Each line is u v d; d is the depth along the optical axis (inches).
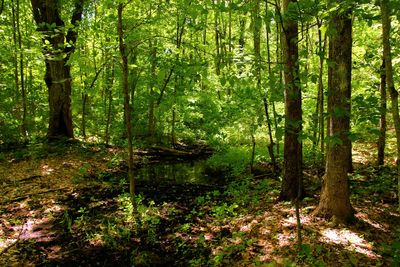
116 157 541.6
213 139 679.1
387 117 734.5
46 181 418.6
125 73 317.4
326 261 211.8
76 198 372.5
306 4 180.1
